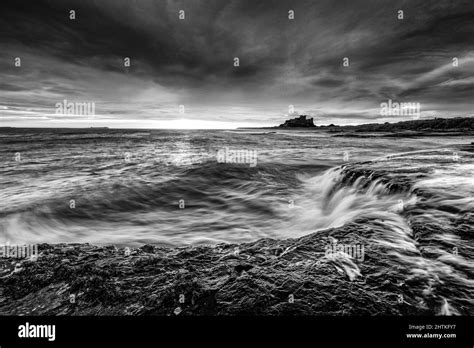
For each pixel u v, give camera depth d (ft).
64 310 8.85
